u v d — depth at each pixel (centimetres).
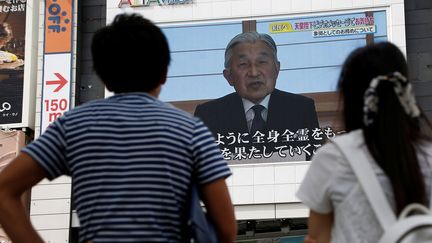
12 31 2669
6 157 2527
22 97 2600
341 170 298
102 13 2728
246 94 2481
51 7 2648
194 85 2523
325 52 2498
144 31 329
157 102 321
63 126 314
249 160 2423
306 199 308
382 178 290
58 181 2511
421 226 265
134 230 288
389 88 303
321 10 2528
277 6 2547
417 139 305
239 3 2573
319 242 311
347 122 320
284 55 2506
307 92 2459
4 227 307
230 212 305
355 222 289
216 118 2473
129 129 305
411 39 2577
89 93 2633
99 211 292
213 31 2566
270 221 2517
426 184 292
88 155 303
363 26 2511
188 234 295
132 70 325
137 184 293
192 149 304
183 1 2603
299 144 2412
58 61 2595
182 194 297
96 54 330
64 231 2464
